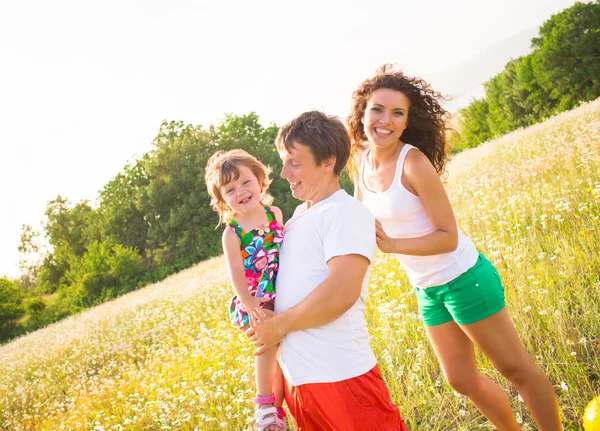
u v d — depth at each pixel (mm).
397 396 3713
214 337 7785
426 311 3006
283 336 2227
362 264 2152
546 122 15016
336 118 2367
